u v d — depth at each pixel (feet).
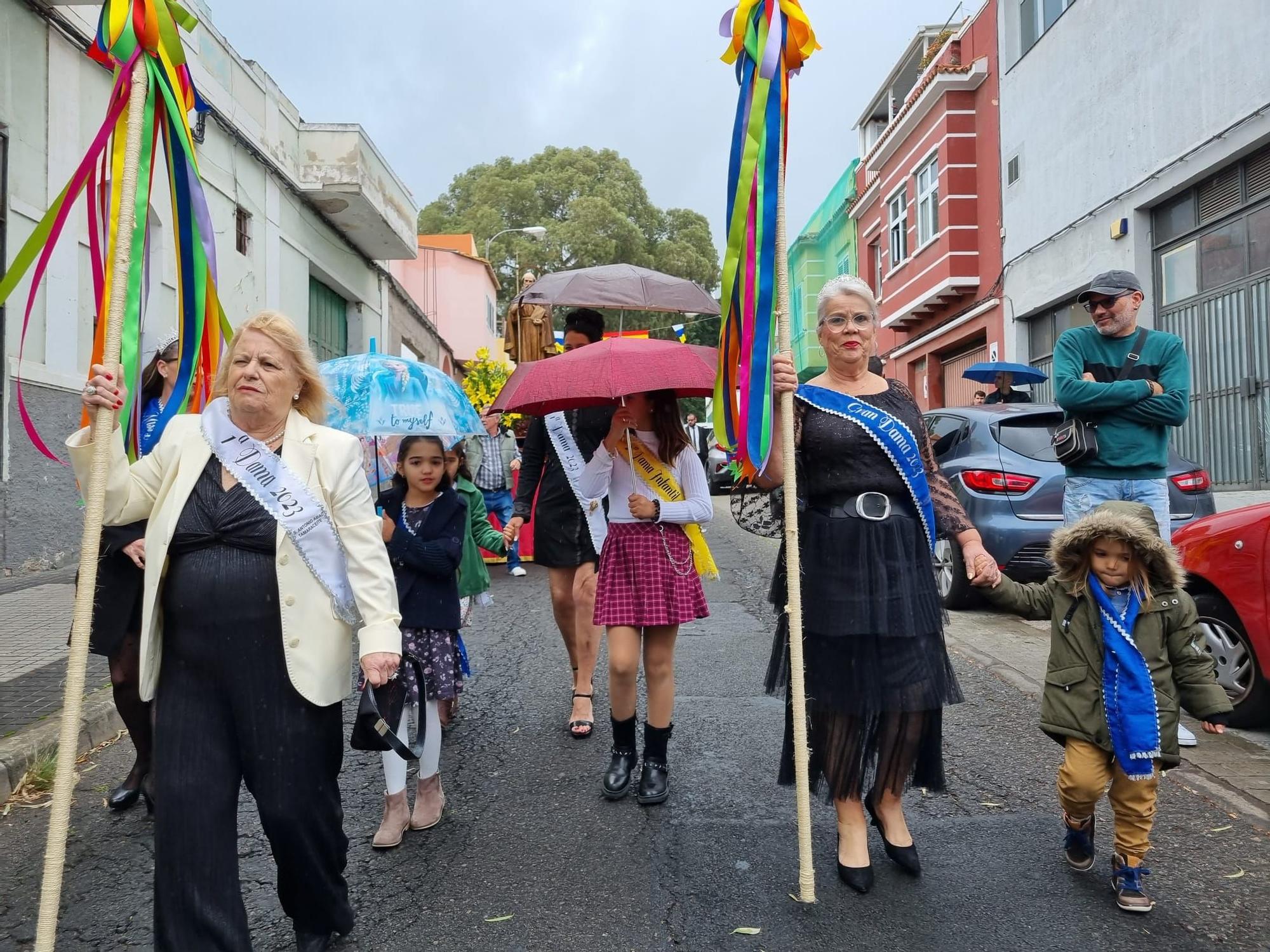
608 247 113.70
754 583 29.50
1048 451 24.32
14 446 27.20
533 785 13.50
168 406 9.50
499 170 127.44
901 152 68.13
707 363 12.45
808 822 9.71
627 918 9.68
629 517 12.70
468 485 15.26
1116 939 9.09
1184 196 37.65
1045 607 10.48
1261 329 33.60
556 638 22.71
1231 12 33.55
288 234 47.44
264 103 44.21
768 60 10.03
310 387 8.93
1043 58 47.85
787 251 10.14
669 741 15.07
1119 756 9.61
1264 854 10.87
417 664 9.42
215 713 8.07
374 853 11.37
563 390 12.03
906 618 9.93
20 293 27.30
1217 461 35.96
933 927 9.38
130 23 8.14
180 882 7.72
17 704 15.88
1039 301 48.91
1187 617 9.89
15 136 27.30
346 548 8.45
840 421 10.39
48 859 7.36
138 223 8.54
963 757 14.15
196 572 8.04
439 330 102.17
